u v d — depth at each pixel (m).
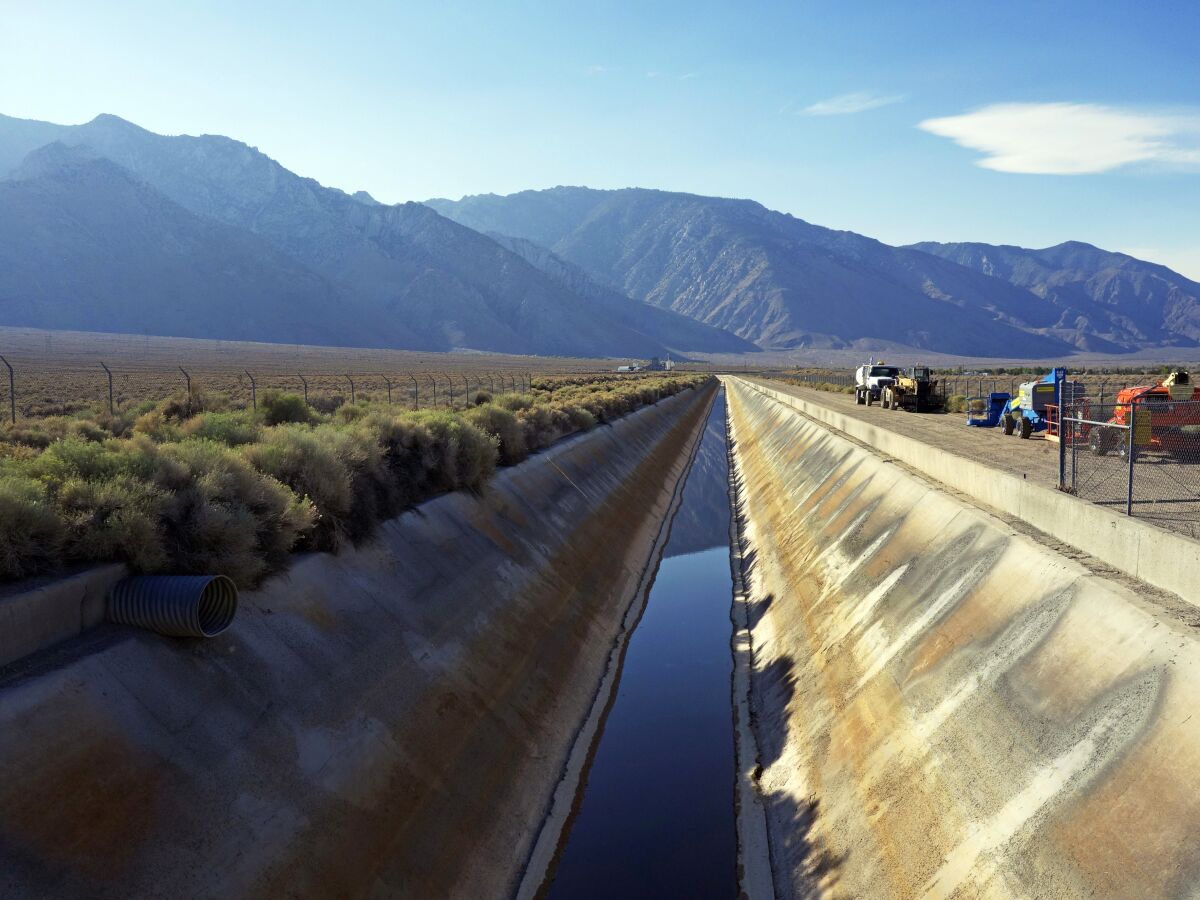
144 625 10.22
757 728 18.17
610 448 43.34
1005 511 16.56
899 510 20.98
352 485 16.94
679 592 30.16
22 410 39.88
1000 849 9.07
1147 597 10.52
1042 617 11.66
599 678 21.28
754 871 13.13
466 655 16.33
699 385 146.75
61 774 8.20
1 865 7.24
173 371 98.69
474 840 12.66
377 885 10.39
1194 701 8.34
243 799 9.59
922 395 50.84
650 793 15.95
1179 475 19.47
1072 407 23.34
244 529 11.93
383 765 11.91
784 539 30.78
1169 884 7.19
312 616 13.15
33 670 8.96
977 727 10.92
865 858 11.21
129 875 8.04
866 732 13.62
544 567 23.50
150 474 12.27
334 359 187.25
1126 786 8.30
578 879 13.28
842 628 18.23
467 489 22.70
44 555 10.08
